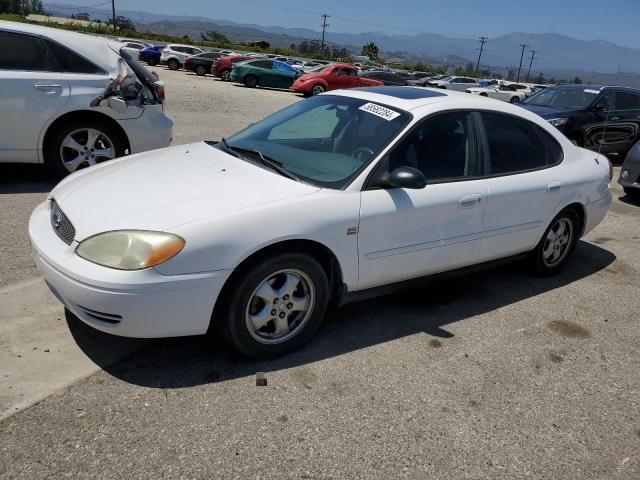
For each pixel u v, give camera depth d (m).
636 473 2.58
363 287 3.46
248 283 2.93
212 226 2.80
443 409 2.89
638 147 7.79
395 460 2.50
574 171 4.61
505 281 4.71
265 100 18.25
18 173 6.41
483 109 4.06
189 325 2.83
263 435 2.56
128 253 2.70
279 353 3.19
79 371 2.89
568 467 2.57
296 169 3.48
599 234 6.36
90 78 5.93
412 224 3.49
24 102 5.62
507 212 4.06
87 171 3.71
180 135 9.51
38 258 3.00
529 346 3.63
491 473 2.48
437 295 4.29
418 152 3.63
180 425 2.57
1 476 2.19
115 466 2.30
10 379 2.77
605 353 3.64
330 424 2.68
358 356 3.30
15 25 5.70
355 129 3.74
